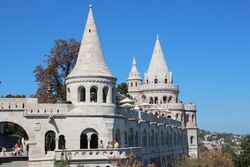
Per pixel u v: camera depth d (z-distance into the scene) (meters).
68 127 48.62
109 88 50.81
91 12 53.59
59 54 67.69
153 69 101.25
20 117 48.44
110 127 49.41
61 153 42.59
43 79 66.88
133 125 59.56
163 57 102.06
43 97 66.00
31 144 48.12
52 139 54.44
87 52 51.50
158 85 98.94
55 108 49.03
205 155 80.69
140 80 107.38
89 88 49.72
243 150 105.12
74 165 43.62
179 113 96.88
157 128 74.50
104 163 44.59
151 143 70.25
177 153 89.75
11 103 48.50
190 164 75.94
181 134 96.12
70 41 68.69
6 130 77.50
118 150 45.50
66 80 52.03
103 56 52.50
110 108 50.03
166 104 96.00
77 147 48.16
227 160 78.75
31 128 48.38
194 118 102.62
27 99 48.91
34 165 47.47
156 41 103.00
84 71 50.09
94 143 50.84
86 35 52.50
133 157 45.12
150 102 99.38
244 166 101.62
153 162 70.25
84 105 49.06
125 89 105.00
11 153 56.78
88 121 48.72
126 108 57.06
